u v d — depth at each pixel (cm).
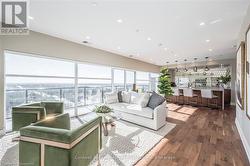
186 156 218
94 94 642
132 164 197
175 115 480
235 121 385
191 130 333
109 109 304
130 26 317
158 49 534
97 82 602
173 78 1015
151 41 430
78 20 289
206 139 282
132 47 506
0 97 295
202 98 648
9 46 308
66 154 133
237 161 205
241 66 269
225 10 244
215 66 814
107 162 201
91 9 245
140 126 353
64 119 225
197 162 202
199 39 407
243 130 265
